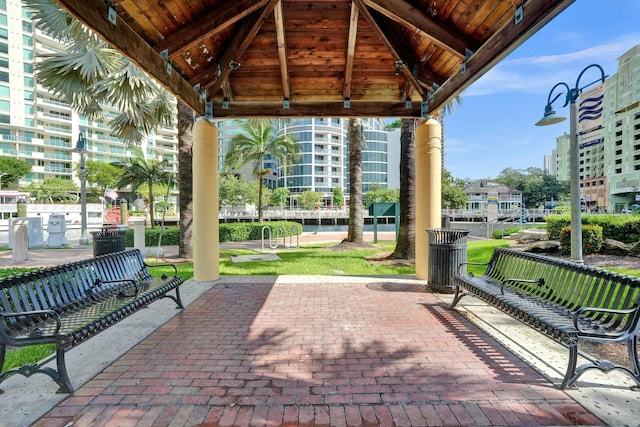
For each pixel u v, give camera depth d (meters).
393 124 93.00
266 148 21.16
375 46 6.37
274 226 20.53
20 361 3.41
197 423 2.38
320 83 7.25
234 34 5.89
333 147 87.06
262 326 4.36
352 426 2.33
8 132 53.81
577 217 4.75
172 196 53.16
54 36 7.89
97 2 3.30
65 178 58.75
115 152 63.94
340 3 5.58
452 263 5.94
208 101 6.77
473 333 4.07
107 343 3.80
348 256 11.42
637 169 69.88
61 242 16.25
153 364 3.30
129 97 9.08
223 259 10.82
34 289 3.22
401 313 4.85
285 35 6.11
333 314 4.83
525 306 3.46
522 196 78.31
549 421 2.37
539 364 3.25
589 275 3.34
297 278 7.27
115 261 4.61
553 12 3.19
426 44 5.88
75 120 59.69
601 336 2.75
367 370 3.15
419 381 2.94
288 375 3.07
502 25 4.40
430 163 6.88
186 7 4.52
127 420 2.42
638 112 69.56
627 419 2.38
